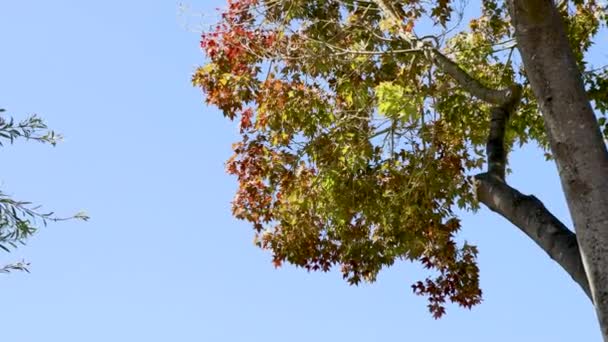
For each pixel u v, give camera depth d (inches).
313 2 464.4
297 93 468.1
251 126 488.4
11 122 274.5
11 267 276.8
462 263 473.7
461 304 475.2
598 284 261.9
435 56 418.3
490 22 490.9
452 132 469.7
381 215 468.1
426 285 480.4
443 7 461.7
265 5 462.9
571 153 284.4
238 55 463.2
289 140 481.7
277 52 458.6
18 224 272.7
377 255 479.8
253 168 488.4
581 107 292.0
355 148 463.8
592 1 481.1
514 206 313.3
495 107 388.2
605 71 462.9
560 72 298.7
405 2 464.8
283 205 498.3
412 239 464.4
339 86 459.5
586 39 474.6
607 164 280.5
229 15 465.1
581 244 271.4
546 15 307.7
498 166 345.1
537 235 297.1
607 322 255.8
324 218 489.7
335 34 460.8
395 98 422.3
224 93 467.5
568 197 280.5
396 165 467.5
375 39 458.0
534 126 473.4
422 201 456.8
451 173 456.4
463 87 399.2
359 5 471.5
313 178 486.6
